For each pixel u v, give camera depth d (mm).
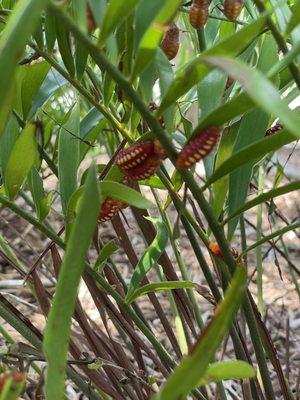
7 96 100
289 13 154
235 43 117
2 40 102
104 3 120
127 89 122
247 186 174
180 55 265
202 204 142
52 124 231
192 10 155
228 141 171
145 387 216
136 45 117
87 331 204
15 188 162
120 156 137
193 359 107
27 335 189
